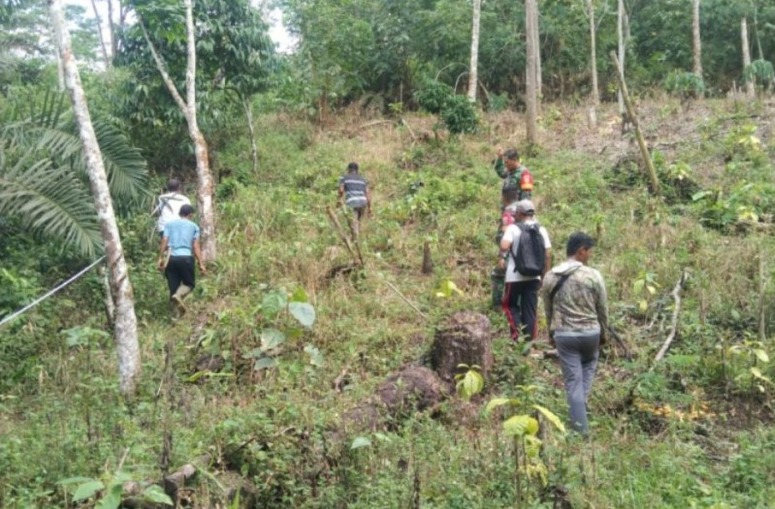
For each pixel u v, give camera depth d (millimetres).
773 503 4973
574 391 6035
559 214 11695
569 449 5566
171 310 9258
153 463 4988
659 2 25234
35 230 9195
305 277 9492
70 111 10023
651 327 7949
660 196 11891
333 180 14547
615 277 9141
